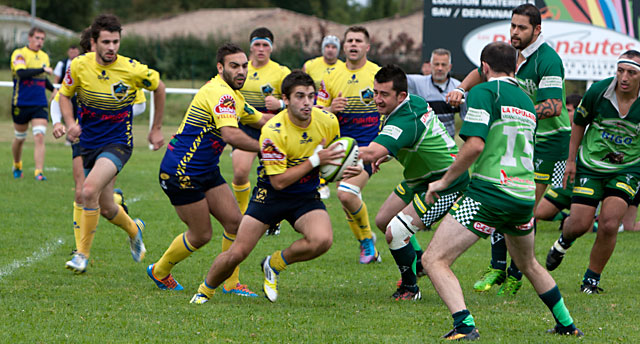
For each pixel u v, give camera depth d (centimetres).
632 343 1641
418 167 2050
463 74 7338
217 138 2014
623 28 7250
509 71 1678
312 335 1658
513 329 1750
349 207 2553
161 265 2103
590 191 2261
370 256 2612
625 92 2181
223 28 17862
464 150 1589
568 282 2373
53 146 6569
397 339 1627
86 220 2258
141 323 1722
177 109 10562
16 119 4350
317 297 2095
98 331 1648
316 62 3089
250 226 1919
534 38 2245
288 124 1872
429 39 7306
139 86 2341
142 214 3397
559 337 1672
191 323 1739
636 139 2217
